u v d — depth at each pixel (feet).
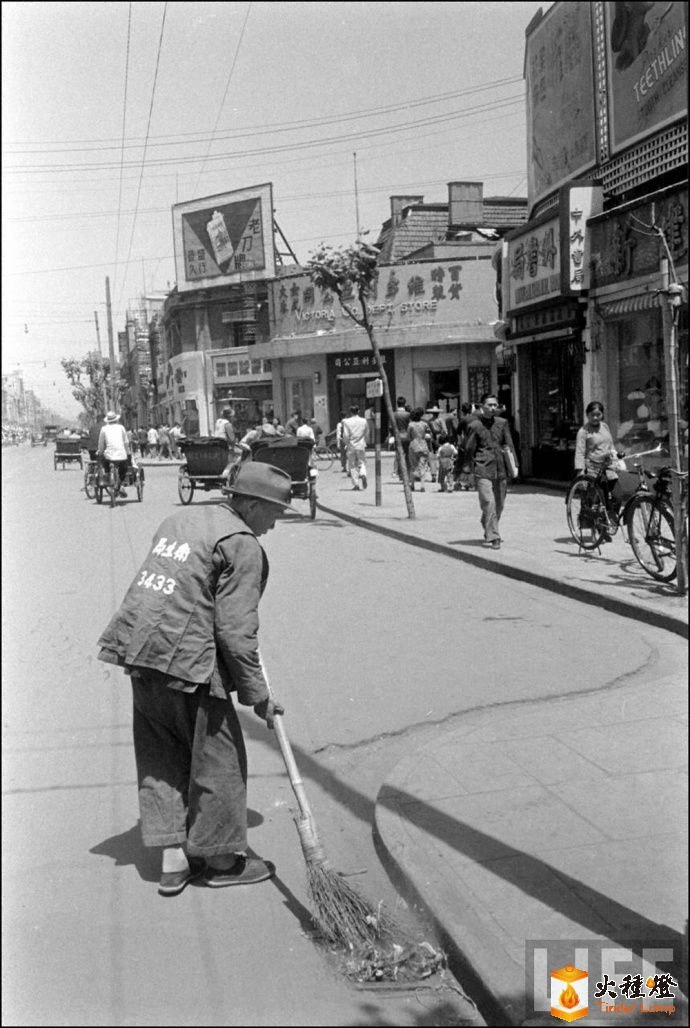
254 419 117.08
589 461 32.45
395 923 10.48
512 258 57.16
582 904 10.27
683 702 17.10
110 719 17.72
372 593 28.48
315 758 15.60
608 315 46.60
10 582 33.19
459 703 17.87
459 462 59.41
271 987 9.71
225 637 10.87
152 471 103.30
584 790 13.28
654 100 39.32
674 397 24.14
